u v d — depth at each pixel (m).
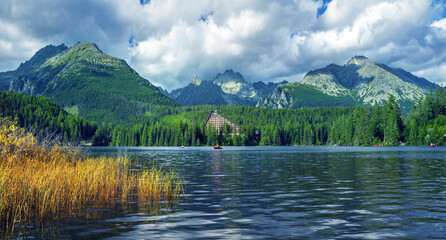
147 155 90.69
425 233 12.55
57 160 32.97
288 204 18.75
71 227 13.66
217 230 13.16
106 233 12.75
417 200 19.81
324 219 15.02
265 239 11.87
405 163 52.31
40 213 16.16
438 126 187.50
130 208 17.59
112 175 27.27
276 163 54.72
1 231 13.06
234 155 89.12
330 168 43.97
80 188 21.12
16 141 29.14
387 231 12.88
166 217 15.52
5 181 17.38
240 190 24.27
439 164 49.78
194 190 24.25
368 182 28.80
